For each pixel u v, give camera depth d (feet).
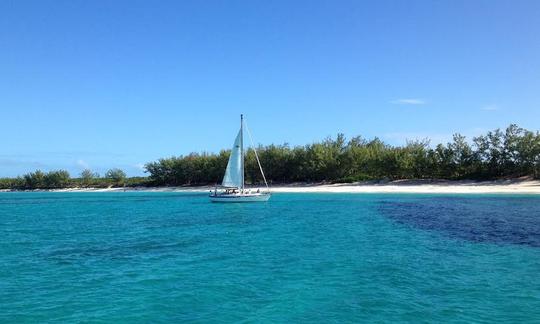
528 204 180.96
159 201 275.18
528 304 50.93
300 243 95.71
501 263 72.28
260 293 57.16
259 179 399.44
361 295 55.42
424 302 52.26
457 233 105.50
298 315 48.70
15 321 48.78
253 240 102.12
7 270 74.28
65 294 58.95
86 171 570.05
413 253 82.02
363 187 313.53
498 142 294.25
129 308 52.31
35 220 164.86
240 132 225.97
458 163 305.12
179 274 68.74
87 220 162.40
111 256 86.22
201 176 434.30
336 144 391.04
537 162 276.62
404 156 317.83
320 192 309.83
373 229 116.37
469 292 55.93
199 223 142.61
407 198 231.50
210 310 51.01
